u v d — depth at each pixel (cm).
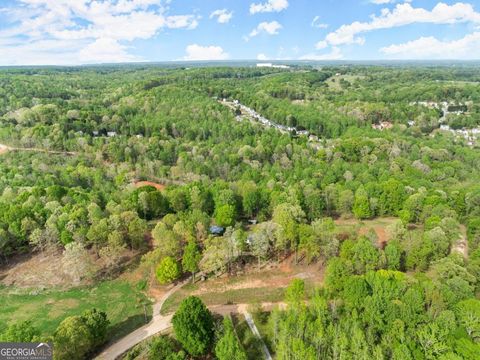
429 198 10100
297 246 8150
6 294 7438
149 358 5472
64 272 8050
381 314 5559
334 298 6378
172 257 7825
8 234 8612
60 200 10362
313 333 5281
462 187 12019
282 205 9319
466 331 5169
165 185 14062
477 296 6334
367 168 13650
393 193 10662
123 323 6562
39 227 8838
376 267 6981
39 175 13212
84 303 7150
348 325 5297
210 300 7112
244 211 10950
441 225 8519
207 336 5584
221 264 7500
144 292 7506
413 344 4981
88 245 8856
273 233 8106
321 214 10525
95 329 5716
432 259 7400
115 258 8331
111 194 11300
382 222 10406
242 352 5050
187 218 9206
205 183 12662
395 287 5872
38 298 7306
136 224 8781
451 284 6131
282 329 5419
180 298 7225
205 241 7938
